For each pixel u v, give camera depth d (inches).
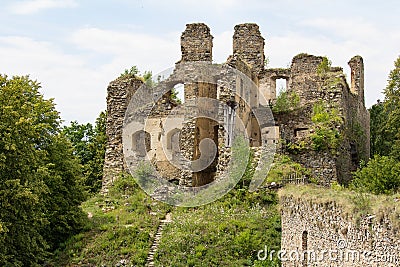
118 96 1644.9
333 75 1630.2
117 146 1615.4
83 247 1232.8
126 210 1380.4
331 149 1437.0
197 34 1733.5
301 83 1676.9
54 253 1228.5
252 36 1822.1
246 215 1250.0
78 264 1181.7
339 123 1485.0
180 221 1264.8
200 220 1256.2
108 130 1637.6
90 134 2095.2
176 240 1188.5
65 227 1285.7
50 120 1380.4
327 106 1544.0
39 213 1148.5
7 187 1076.5
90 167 1924.2
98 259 1184.2
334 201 757.3
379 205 652.1
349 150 1558.8
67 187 1346.0
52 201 1279.5
